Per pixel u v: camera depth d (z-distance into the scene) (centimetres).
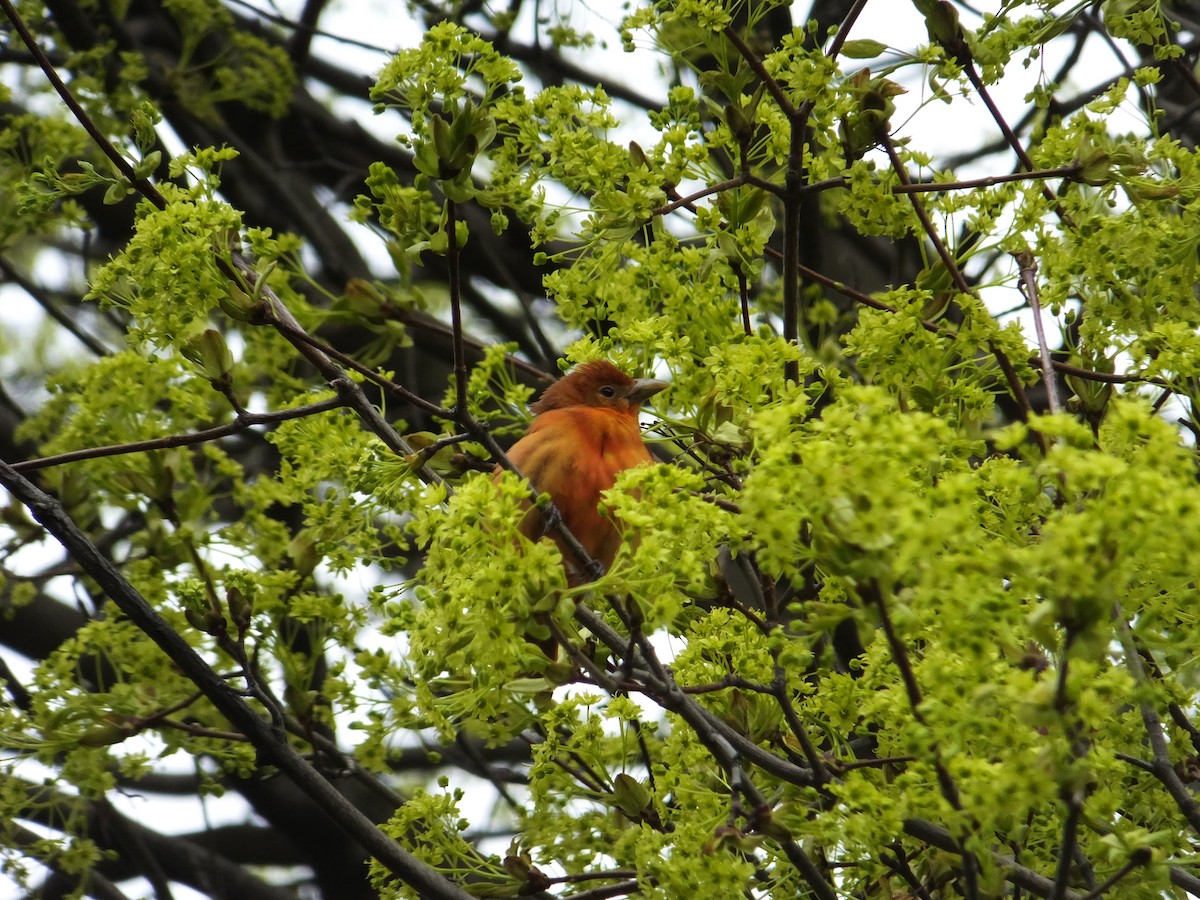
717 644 888
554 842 960
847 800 689
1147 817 852
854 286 1762
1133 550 555
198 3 1669
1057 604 557
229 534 1135
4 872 1125
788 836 757
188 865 1659
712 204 1034
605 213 975
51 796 1182
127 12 1997
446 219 811
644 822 907
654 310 1090
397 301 825
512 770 1416
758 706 905
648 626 724
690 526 716
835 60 948
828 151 1018
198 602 1004
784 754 957
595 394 1195
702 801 834
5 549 1228
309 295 1842
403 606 847
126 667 1111
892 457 575
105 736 1051
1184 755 871
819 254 1459
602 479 1123
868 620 597
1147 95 1076
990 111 1043
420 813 947
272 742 945
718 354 896
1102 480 579
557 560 723
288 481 1058
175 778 1777
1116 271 986
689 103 991
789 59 986
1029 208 1003
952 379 1005
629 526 751
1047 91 1031
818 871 830
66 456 916
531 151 1007
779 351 868
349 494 1041
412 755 1695
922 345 963
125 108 1602
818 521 584
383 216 844
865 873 847
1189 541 549
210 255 855
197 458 1420
